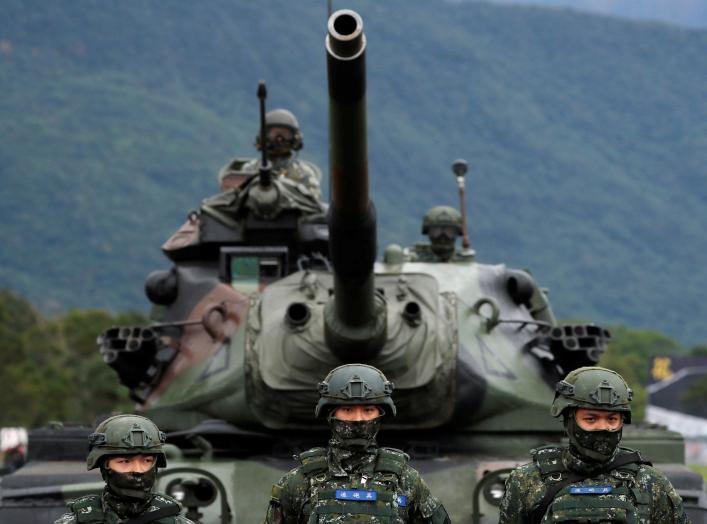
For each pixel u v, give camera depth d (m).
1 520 14.77
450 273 17.89
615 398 10.48
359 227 12.93
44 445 17.25
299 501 10.59
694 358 74.94
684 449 16.53
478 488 14.52
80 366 72.69
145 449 10.33
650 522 10.51
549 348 17.20
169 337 17.48
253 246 17.84
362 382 10.57
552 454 10.73
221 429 16.00
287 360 15.53
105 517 10.40
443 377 15.84
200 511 14.70
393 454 10.66
